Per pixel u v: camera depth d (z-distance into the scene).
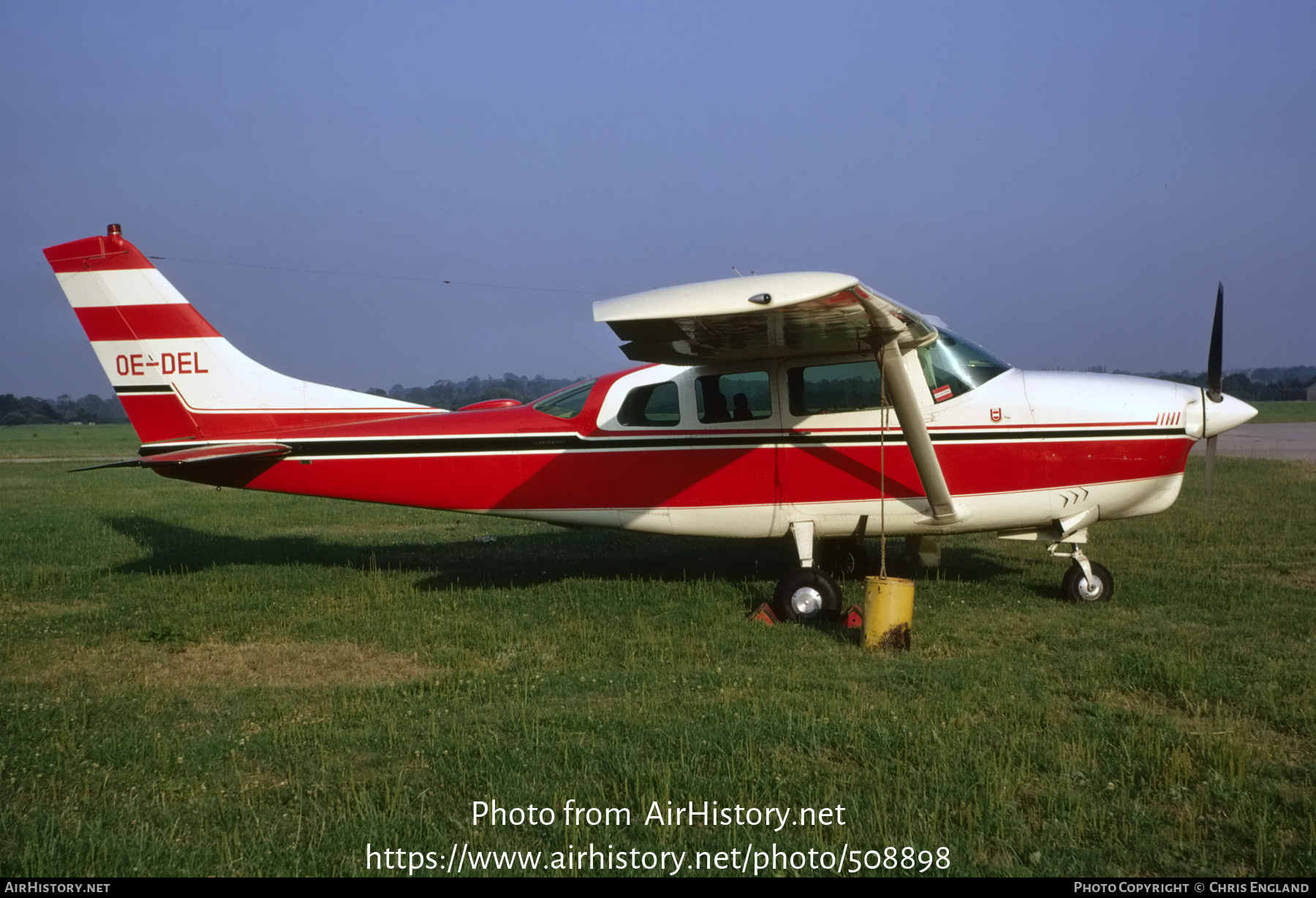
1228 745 3.80
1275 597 6.78
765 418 7.03
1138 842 3.13
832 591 6.47
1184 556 8.53
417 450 7.57
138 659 5.80
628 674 5.15
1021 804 3.47
